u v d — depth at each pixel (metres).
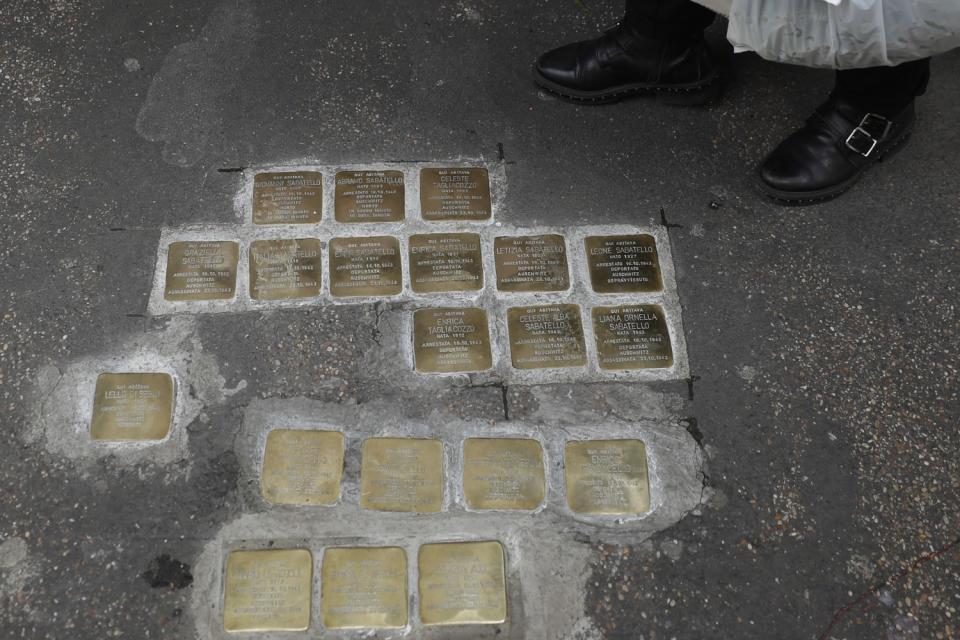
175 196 2.17
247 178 2.21
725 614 1.75
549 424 1.93
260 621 1.71
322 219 2.16
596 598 1.75
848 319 2.10
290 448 1.87
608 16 2.61
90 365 1.94
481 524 1.82
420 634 1.72
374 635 1.71
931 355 2.06
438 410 1.93
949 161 2.37
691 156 2.34
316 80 2.40
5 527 1.75
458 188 2.23
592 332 2.05
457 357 2.00
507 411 1.94
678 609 1.75
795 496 1.87
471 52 2.50
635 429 1.93
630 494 1.86
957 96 2.50
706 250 2.19
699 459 1.91
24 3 2.49
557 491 1.86
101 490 1.80
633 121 2.40
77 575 1.72
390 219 2.17
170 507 1.79
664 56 2.27
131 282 2.05
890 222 2.26
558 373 2.00
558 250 2.16
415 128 2.33
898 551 1.82
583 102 2.42
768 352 2.05
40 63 2.38
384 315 2.04
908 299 2.14
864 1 1.53
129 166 2.21
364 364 1.98
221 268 2.08
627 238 2.19
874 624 1.74
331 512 1.81
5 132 2.25
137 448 1.85
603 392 1.98
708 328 2.07
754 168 2.33
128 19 2.48
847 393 2.00
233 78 2.39
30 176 2.18
